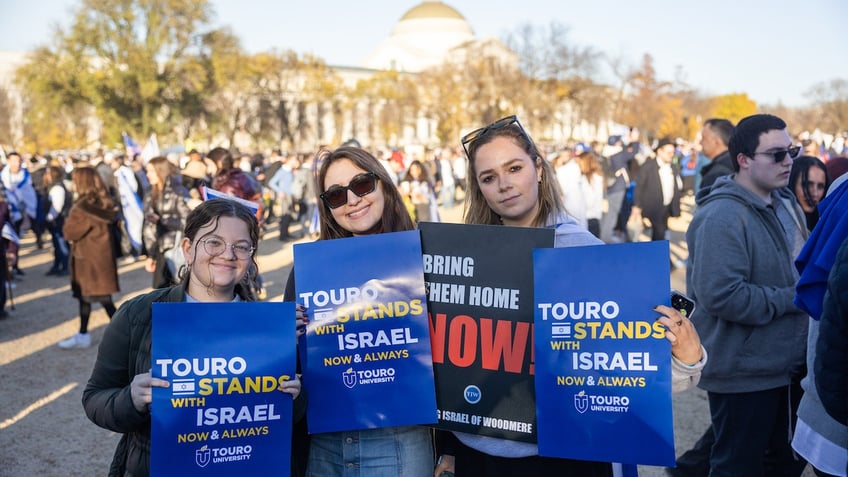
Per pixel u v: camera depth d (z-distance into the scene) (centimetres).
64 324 824
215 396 214
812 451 271
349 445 237
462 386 231
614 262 213
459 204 2359
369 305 233
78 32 4944
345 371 232
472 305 231
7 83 6931
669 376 207
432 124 8481
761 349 316
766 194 334
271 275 1117
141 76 4972
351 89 7400
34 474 431
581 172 1009
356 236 240
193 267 228
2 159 2397
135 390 210
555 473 226
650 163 1027
